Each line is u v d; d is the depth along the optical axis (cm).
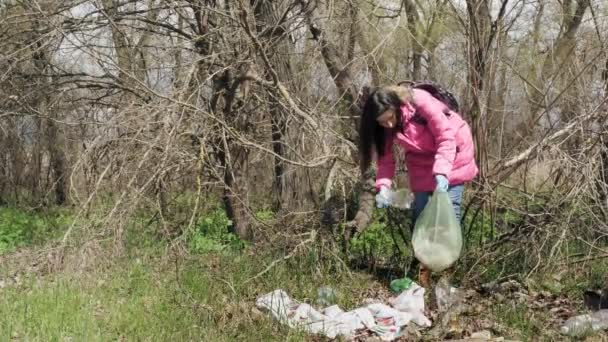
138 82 690
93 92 918
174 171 663
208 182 665
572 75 668
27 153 1375
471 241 684
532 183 690
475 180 664
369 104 556
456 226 525
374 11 759
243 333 506
